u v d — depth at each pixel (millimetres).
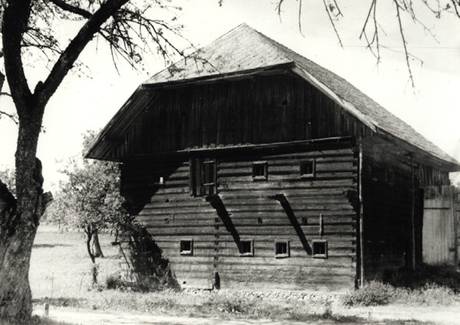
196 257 24031
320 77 23500
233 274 23000
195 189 24672
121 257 26453
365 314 16531
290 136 22250
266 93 23047
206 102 24484
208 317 16000
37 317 13219
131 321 14812
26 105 13180
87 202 27688
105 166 30297
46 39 15477
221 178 23734
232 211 23328
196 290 23719
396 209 24625
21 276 12883
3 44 12938
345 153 21109
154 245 25312
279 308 18031
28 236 13047
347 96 23688
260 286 22266
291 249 21828
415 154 24797
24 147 13148
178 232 24688
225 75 22656
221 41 25656
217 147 23844
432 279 22938
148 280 24750
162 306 18391
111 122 25328
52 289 22781
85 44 13547
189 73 23984
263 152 22922
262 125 22938
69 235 69312
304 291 21297
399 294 19562
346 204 20922
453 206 26891
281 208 22250
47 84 13320
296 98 22344
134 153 26141
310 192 21688
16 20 12906
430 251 27125
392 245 23875
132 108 25547
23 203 13039
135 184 26266
